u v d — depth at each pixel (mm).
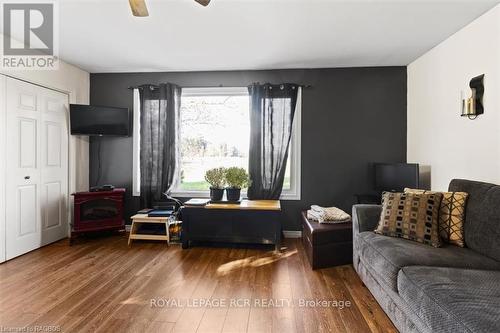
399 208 2336
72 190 3918
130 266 2869
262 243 3443
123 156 4207
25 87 3201
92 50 3334
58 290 2348
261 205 3480
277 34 2877
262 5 2332
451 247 2061
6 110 2979
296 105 3953
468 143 2588
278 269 2818
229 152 4172
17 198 3125
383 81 3846
